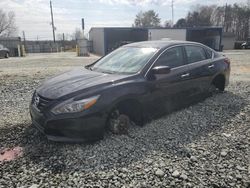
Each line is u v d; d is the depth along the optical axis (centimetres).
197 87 471
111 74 369
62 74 409
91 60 1669
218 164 282
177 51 434
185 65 441
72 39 5203
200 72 469
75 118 297
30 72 900
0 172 266
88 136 309
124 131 354
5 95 584
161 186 242
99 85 324
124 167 275
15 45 3238
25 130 371
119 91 327
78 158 293
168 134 363
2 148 319
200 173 263
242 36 6450
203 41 3444
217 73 526
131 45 464
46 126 305
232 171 268
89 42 3847
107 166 277
